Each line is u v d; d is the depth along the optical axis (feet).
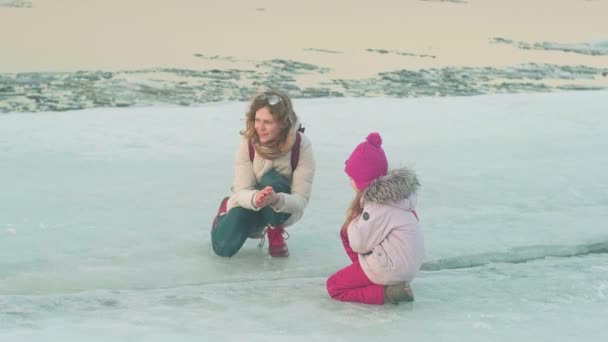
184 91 35.68
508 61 45.96
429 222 19.67
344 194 22.11
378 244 14.07
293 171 16.24
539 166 25.68
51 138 27.07
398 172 13.94
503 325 13.53
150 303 14.33
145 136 27.86
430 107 34.19
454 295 15.14
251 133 15.81
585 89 40.75
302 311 14.05
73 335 12.50
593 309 14.46
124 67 39.01
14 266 16.07
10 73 36.76
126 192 21.56
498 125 31.58
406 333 13.05
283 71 40.27
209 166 24.63
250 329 13.08
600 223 19.89
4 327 12.91
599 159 26.89
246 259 16.96
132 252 17.08
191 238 18.08
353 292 14.51
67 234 18.04
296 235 18.62
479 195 22.20
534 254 17.90
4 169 23.39
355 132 29.71
